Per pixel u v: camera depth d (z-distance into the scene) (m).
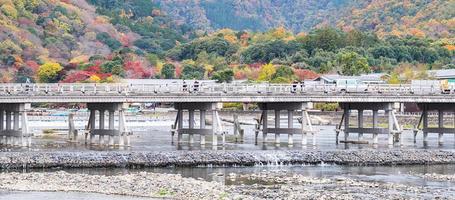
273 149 96.69
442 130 117.44
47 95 91.81
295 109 107.12
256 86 103.38
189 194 65.75
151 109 196.38
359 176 80.44
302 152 91.50
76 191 66.88
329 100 106.62
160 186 69.44
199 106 104.00
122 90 96.38
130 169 82.44
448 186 73.62
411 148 103.25
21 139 93.31
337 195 66.69
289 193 67.25
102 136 101.81
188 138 113.56
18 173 75.81
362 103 114.25
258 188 70.12
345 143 112.56
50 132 132.12
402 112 169.25
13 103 92.31
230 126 159.50
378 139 122.31
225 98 101.00
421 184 74.94
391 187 72.31
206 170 83.19
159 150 91.19
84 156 83.12
